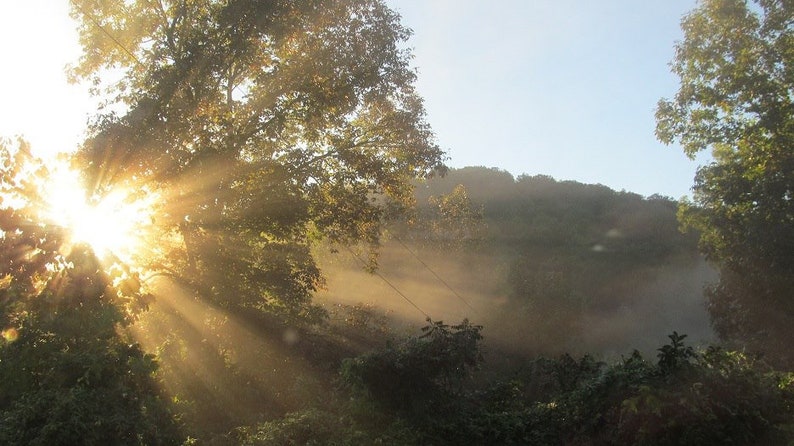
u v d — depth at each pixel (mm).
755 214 20781
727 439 7461
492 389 12094
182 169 17438
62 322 9734
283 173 19578
